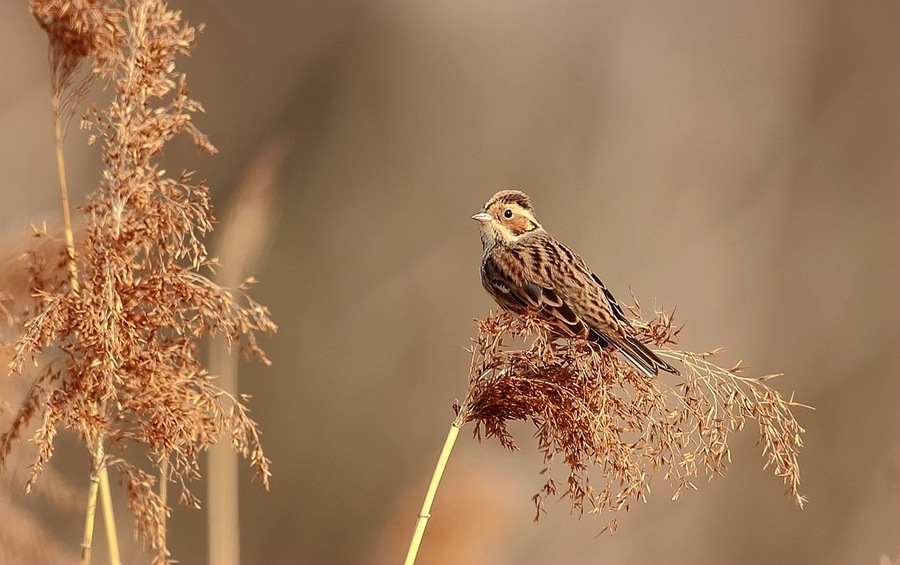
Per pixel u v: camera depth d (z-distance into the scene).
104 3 4.46
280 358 17.80
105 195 4.49
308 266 19.08
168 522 13.52
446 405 17.64
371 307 18.66
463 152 20.38
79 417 4.30
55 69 4.49
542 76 20.83
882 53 19.88
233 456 6.12
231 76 19.92
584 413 4.83
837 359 17.59
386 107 20.52
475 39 22.08
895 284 18.19
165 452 4.38
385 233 19.66
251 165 6.35
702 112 19.97
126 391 4.40
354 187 20.00
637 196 19.55
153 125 4.49
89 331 4.34
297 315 18.38
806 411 17.09
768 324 18.03
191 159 17.94
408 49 20.91
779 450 4.82
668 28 20.50
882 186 19.19
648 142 19.94
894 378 17.30
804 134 19.70
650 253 18.84
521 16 21.19
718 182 19.42
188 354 4.48
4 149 15.21
